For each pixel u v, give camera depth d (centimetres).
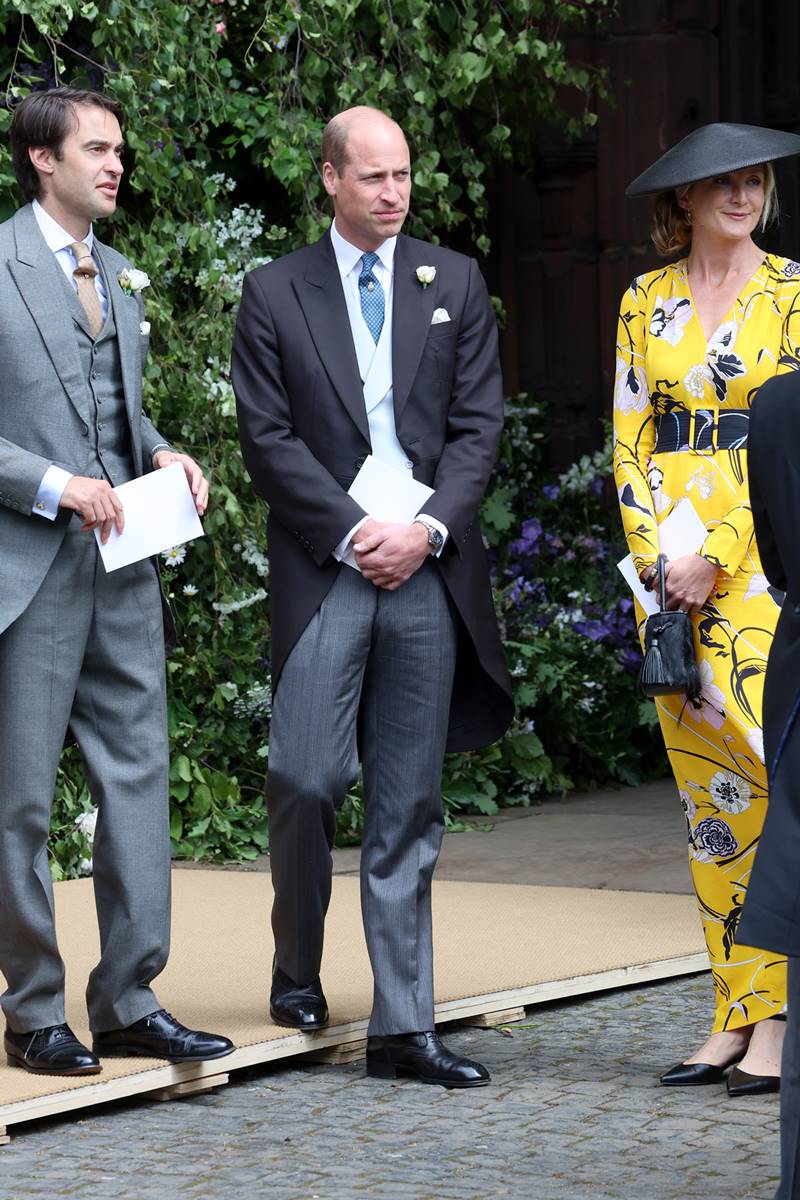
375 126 773
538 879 1199
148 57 1308
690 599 768
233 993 877
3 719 733
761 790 766
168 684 1365
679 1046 823
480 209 1524
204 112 1376
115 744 755
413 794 783
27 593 723
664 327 796
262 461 778
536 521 1680
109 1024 763
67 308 735
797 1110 542
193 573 1373
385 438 786
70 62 1329
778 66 1828
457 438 796
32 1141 697
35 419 729
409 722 782
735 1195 625
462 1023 866
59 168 734
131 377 755
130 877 752
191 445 1372
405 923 782
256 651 1384
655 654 764
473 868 1243
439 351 789
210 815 1338
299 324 784
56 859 1262
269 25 1361
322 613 775
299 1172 654
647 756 1688
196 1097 757
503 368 1892
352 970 930
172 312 1380
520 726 1518
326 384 780
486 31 1471
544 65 1552
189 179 1348
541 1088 759
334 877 1226
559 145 1834
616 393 818
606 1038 839
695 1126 705
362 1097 752
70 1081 723
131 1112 736
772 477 567
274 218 1490
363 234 785
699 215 781
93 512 715
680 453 789
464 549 785
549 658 1573
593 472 1788
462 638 800
